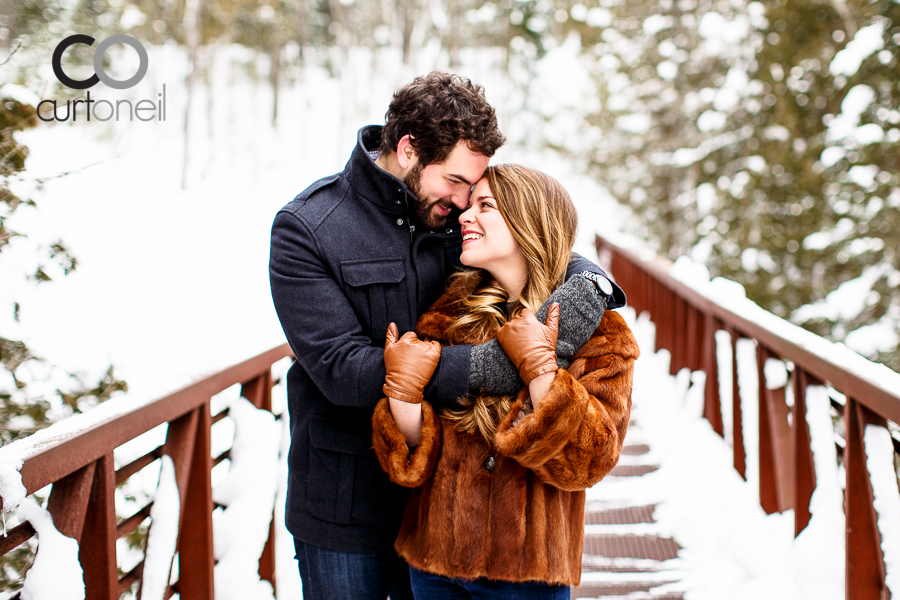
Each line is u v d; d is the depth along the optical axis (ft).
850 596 6.04
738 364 10.85
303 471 5.20
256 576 6.66
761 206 32.58
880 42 27.55
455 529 4.31
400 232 5.01
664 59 50.26
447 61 88.07
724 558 8.68
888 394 5.20
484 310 4.54
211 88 90.12
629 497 10.84
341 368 4.57
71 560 4.11
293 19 90.94
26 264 7.66
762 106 35.27
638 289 24.17
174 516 5.51
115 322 15.98
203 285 26.18
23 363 7.64
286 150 92.63
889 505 5.59
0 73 7.97
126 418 4.68
